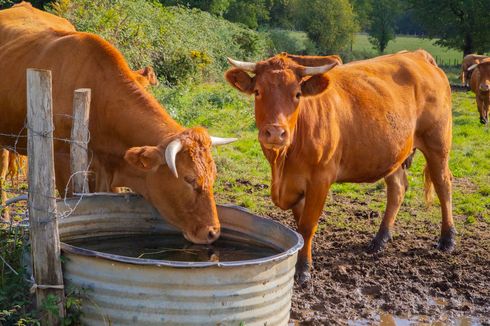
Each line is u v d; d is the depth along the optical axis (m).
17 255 5.37
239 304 4.57
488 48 47.06
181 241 5.89
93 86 6.38
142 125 6.07
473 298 6.73
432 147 8.02
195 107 16.14
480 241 8.48
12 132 7.10
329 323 6.00
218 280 4.46
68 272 4.71
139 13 19.91
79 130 5.84
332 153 6.70
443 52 66.50
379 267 7.40
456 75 42.50
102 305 4.57
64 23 8.32
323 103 6.66
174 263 4.38
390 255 7.81
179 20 26.08
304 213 6.76
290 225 8.71
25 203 8.45
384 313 6.35
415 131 7.88
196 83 23.12
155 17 22.16
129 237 5.88
